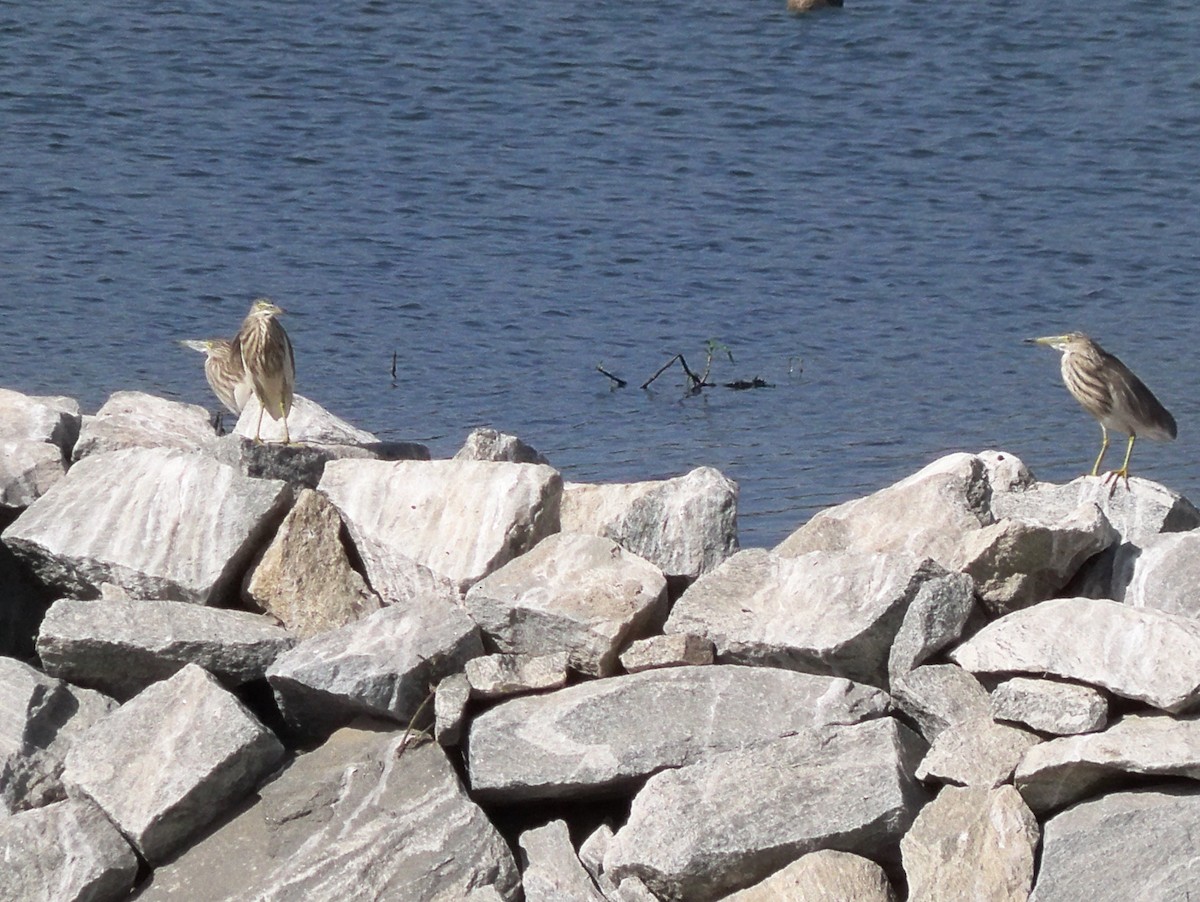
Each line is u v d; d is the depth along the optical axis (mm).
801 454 22547
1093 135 40031
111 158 35719
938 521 11047
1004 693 9312
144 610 10742
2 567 11883
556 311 28516
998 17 48781
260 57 43375
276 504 11500
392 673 10164
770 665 10250
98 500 11625
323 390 24656
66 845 9641
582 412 24234
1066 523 10180
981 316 29062
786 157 37906
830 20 48500
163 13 46406
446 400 24484
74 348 25734
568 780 9734
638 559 10805
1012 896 8711
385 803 9797
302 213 32906
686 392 25000
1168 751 8773
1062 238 33281
